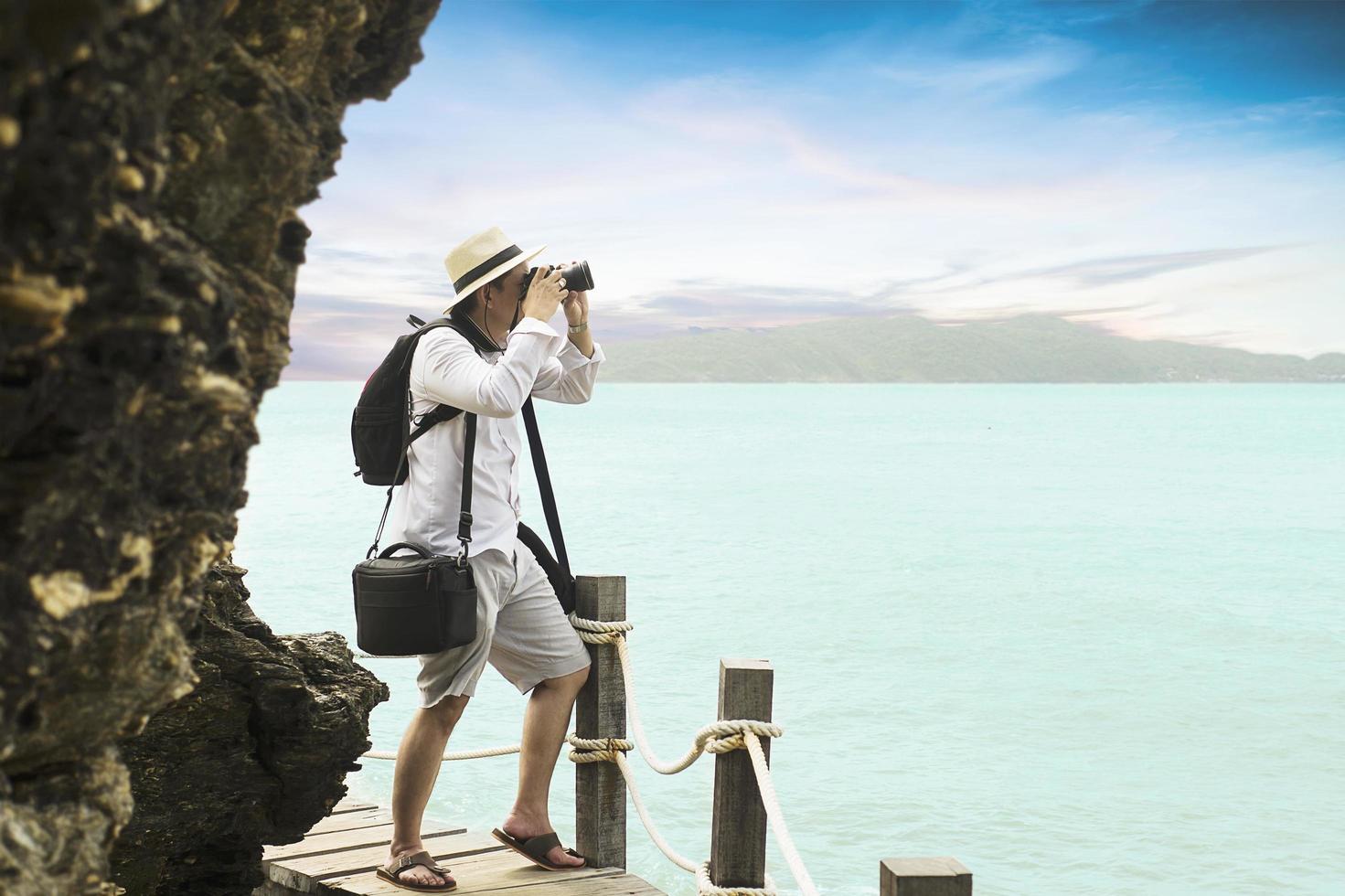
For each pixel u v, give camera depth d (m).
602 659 4.17
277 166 1.91
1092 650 16.81
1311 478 55.81
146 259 1.48
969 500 43.19
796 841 8.83
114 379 1.50
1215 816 9.65
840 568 25.20
